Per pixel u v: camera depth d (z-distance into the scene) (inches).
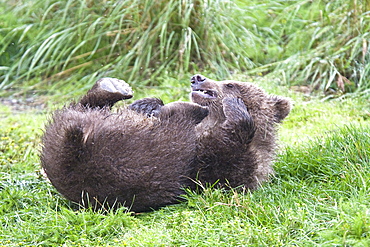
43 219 381.4
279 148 472.1
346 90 697.0
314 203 378.0
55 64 801.6
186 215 367.9
